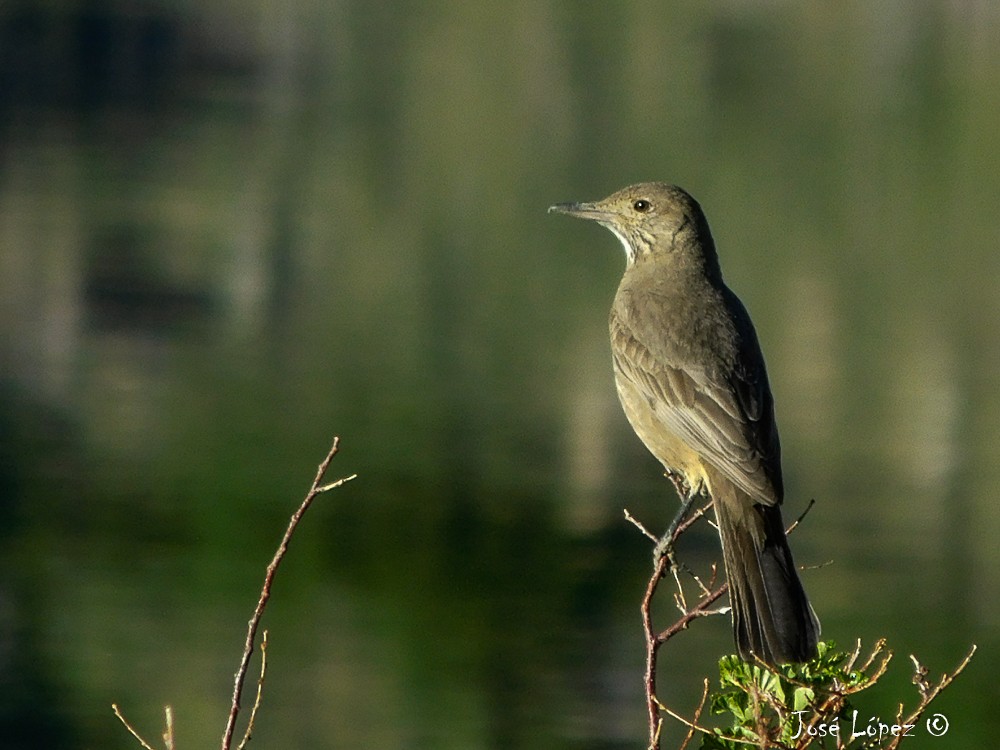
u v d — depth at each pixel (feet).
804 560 59.21
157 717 46.06
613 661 49.44
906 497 65.51
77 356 81.66
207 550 57.47
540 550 58.49
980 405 77.30
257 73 164.55
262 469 66.23
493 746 44.34
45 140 131.34
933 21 175.73
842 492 66.39
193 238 106.63
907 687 47.29
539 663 49.11
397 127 144.87
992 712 46.19
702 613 21.35
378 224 113.91
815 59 160.66
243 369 80.74
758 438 25.85
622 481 66.08
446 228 113.70
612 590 54.70
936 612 53.98
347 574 55.88
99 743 44.42
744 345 27.12
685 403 26.48
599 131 140.15
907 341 88.12
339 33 183.83
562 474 66.80
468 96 156.46
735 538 24.68
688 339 26.99
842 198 119.96
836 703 20.29
